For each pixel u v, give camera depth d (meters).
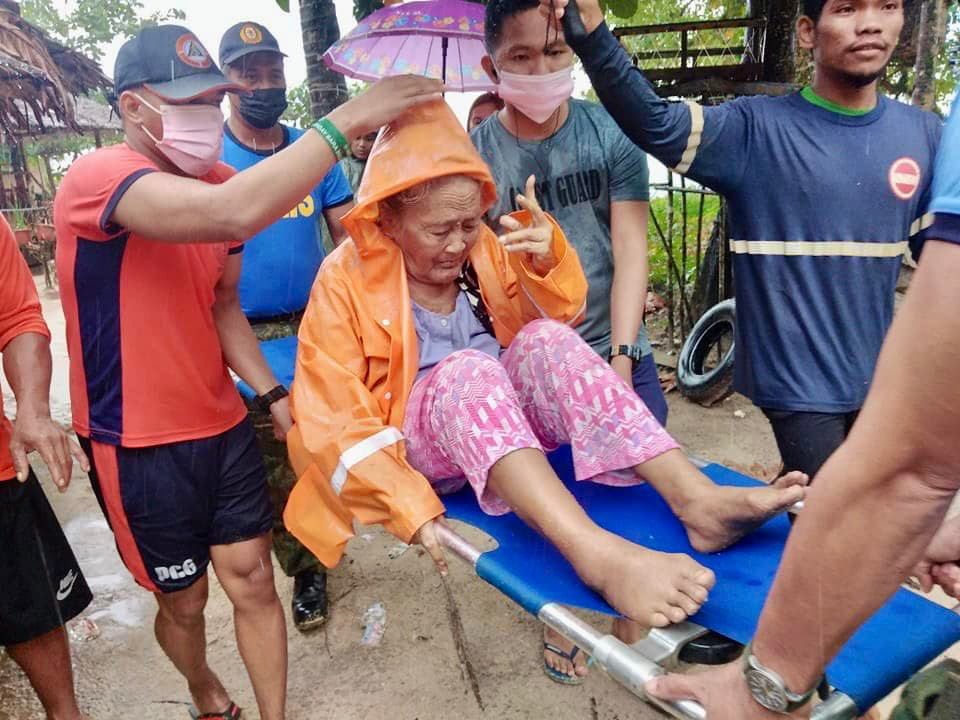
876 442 0.83
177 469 2.00
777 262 2.05
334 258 1.94
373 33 2.46
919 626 1.31
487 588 3.12
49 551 2.21
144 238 1.83
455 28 2.46
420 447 1.81
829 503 0.89
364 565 3.35
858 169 1.95
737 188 2.08
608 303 2.50
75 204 1.81
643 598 1.37
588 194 2.40
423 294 2.01
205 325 2.05
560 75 2.14
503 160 2.39
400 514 1.62
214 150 1.89
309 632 2.92
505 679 2.63
